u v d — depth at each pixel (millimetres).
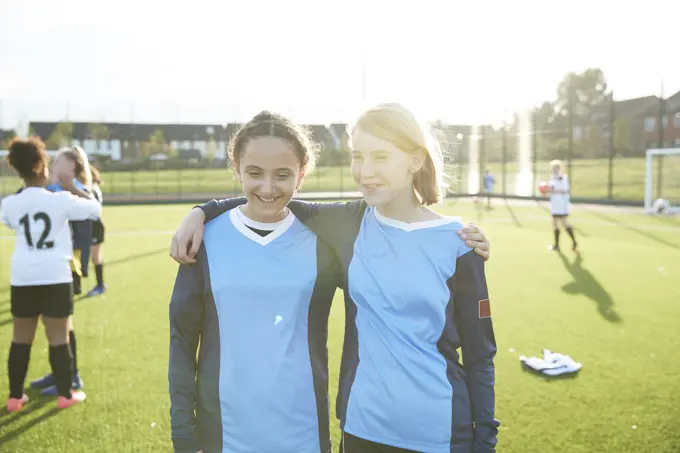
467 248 1724
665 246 11930
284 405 1676
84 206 3996
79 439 3506
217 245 1716
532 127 28484
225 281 1675
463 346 1753
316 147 1830
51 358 3984
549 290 7801
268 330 1683
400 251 1719
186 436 1604
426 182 1778
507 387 4281
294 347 1721
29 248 3857
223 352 1680
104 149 66188
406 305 1689
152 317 6582
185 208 24859
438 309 1686
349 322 1799
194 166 55031
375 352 1713
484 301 1730
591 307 6812
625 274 8883
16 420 3795
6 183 37406
